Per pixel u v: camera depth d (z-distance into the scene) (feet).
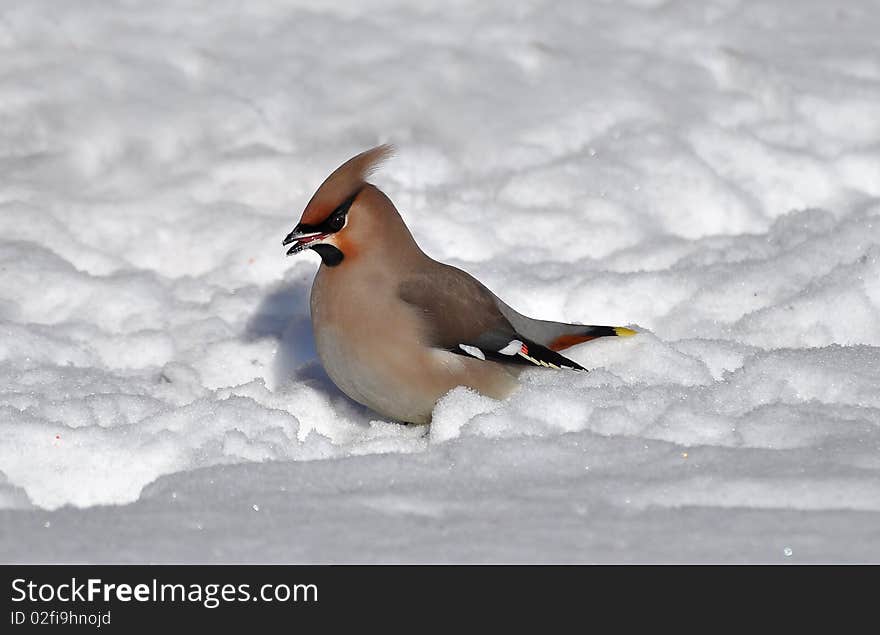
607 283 40.11
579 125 49.37
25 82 50.31
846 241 42.04
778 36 54.65
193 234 43.73
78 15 54.03
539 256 43.19
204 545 23.40
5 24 53.21
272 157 47.32
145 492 27.20
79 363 37.22
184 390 34.63
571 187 46.14
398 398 32.48
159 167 47.57
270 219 44.42
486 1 56.44
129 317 39.83
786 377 32.50
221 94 50.57
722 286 39.99
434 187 46.68
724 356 35.42
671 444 28.96
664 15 55.77
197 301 40.81
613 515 24.94
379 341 31.94
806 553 23.04
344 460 28.63
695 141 48.39
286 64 52.24
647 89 51.13
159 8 55.06
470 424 30.60
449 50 53.11
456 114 49.67
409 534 23.97
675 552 23.15
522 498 26.02
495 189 46.42
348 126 49.47
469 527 24.35
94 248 43.06
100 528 24.41
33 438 29.99
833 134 49.42
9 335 37.22
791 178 46.98
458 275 33.37
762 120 49.98
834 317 38.34
